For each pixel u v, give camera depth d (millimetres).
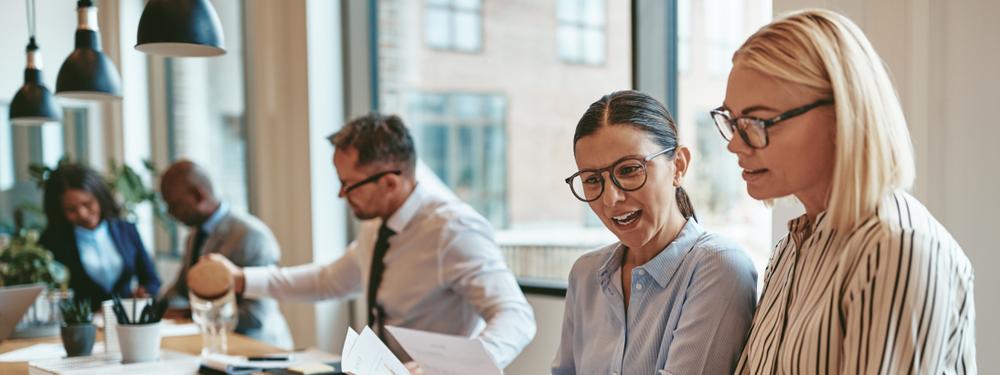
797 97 1169
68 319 2506
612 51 4023
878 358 1089
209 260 2727
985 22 1811
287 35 4285
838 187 1142
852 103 1130
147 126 5648
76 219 3795
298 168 4254
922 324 1068
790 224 1366
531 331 2416
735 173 3010
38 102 3139
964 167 1852
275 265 3619
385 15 4441
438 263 2514
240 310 3342
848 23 1179
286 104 4309
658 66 2980
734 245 1614
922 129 1890
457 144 4836
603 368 1741
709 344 1541
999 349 1829
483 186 4855
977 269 1845
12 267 3004
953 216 1870
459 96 4812
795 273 1312
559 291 3301
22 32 5113
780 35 1195
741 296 1557
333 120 4254
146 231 5727
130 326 2379
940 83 1874
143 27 2191
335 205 4270
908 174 1150
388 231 2594
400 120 2584
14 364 2412
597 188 1628
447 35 4758
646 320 1671
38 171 4031
